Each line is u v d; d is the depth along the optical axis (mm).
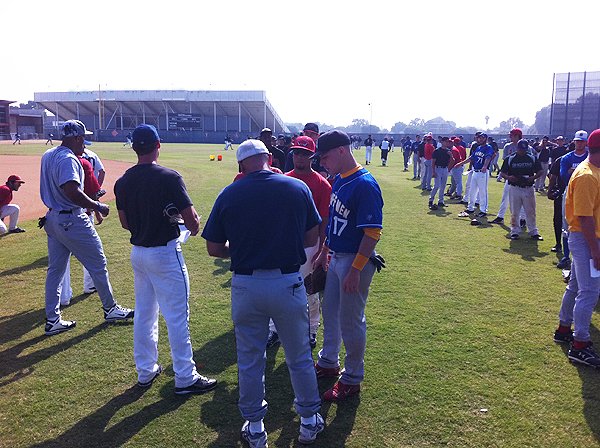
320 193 3791
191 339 4180
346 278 2959
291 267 2643
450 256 6906
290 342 2719
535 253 7102
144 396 3303
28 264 6543
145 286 3340
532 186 7832
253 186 2594
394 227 9055
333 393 3232
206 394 3326
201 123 68250
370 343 4043
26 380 3496
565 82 40469
